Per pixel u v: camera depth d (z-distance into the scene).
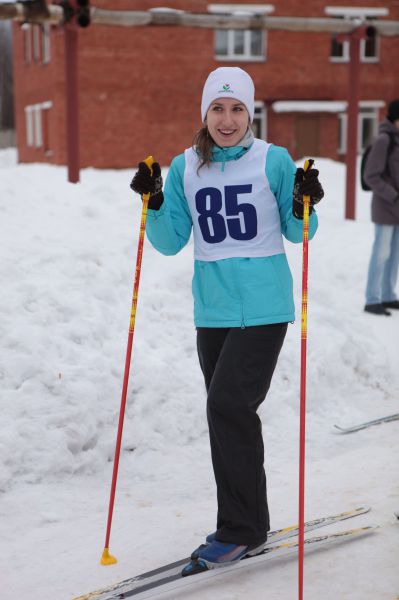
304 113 24.44
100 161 22.50
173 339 4.93
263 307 2.93
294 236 3.00
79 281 5.06
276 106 23.67
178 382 4.55
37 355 4.22
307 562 2.99
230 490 2.92
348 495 3.65
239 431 2.90
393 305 7.29
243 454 2.90
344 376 5.25
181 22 9.38
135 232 6.23
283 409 4.71
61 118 22.22
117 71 22.28
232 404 2.87
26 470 3.78
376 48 24.91
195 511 3.56
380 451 4.27
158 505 3.64
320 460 4.19
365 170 6.96
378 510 3.45
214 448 2.94
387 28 10.33
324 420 4.75
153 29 22.34
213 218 2.98
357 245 8.48
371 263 6.99
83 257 5.39
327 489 3.74
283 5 23.33
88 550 3.16
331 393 5.07
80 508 3.57
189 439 4.36
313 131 24.64
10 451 3.76
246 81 2.96
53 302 4.71
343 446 4.39
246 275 2.94
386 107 25.27
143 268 5.71
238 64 23.44
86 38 21.88
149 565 3.04
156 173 2.94
